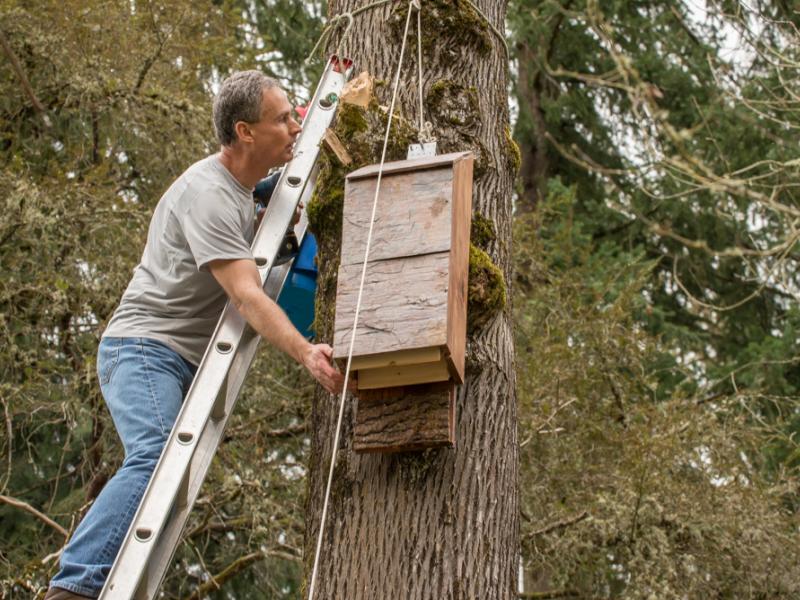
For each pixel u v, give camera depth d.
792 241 4.95
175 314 3.47
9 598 6.82
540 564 7.41
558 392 7.78
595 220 13.68
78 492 7.93
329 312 3.26
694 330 13.66
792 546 7.32
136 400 3.35
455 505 3.00
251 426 7.95
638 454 7.21
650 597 6.72
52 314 7.33
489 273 3.19
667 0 13.30
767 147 11.44
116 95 8.07
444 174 2.92
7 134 8.10
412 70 3.48
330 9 3.84
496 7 3.73
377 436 2.92
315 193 3.41
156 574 3.17
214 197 3.38
